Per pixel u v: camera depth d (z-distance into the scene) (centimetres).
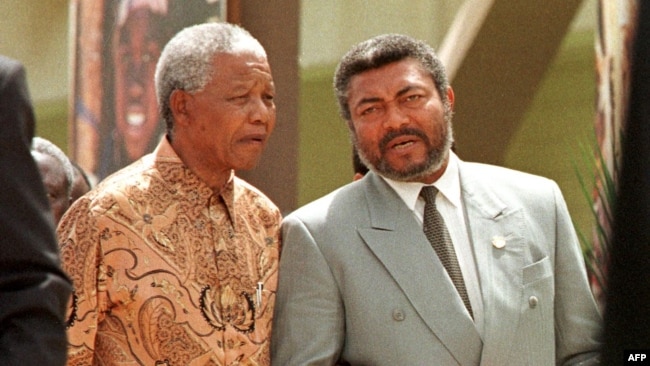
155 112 2056
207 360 981
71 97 2156
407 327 1041
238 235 1045
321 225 1088
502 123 1941
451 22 1964
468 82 1950
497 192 1113
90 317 966
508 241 1080
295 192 2003
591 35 1866
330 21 1995
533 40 1919
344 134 1970
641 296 461
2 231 612
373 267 1066
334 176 1977
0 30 2239
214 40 1020
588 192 1853
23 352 598
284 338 1048
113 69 2111
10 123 625
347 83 1112
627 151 466
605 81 1708
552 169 1897
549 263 1083
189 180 1027
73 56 2159
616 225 468
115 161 2106
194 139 1022
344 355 1062
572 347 1077
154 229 996
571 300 1088
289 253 1080
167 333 975
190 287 992
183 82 1017
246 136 1012
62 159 1298
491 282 1055
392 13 1988
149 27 2061
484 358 1029
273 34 2011
